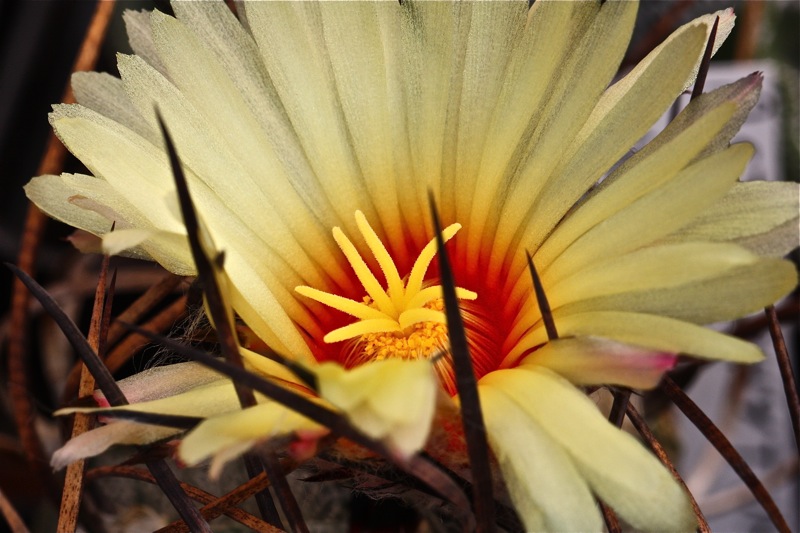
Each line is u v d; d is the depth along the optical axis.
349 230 0.17
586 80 0.15
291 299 0.17
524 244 0.16
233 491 0.14
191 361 0.15
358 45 0.16
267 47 0.16
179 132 0.16
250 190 0.16
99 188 0.15
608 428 0.13
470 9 0.16
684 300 0.14
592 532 0.12
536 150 0.16
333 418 0.12
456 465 0.13
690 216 0.14
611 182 0.15
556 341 0.14
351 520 0.16
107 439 0.13
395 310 0.16
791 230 0.14
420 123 0.17
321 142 0.17
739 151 0.14
